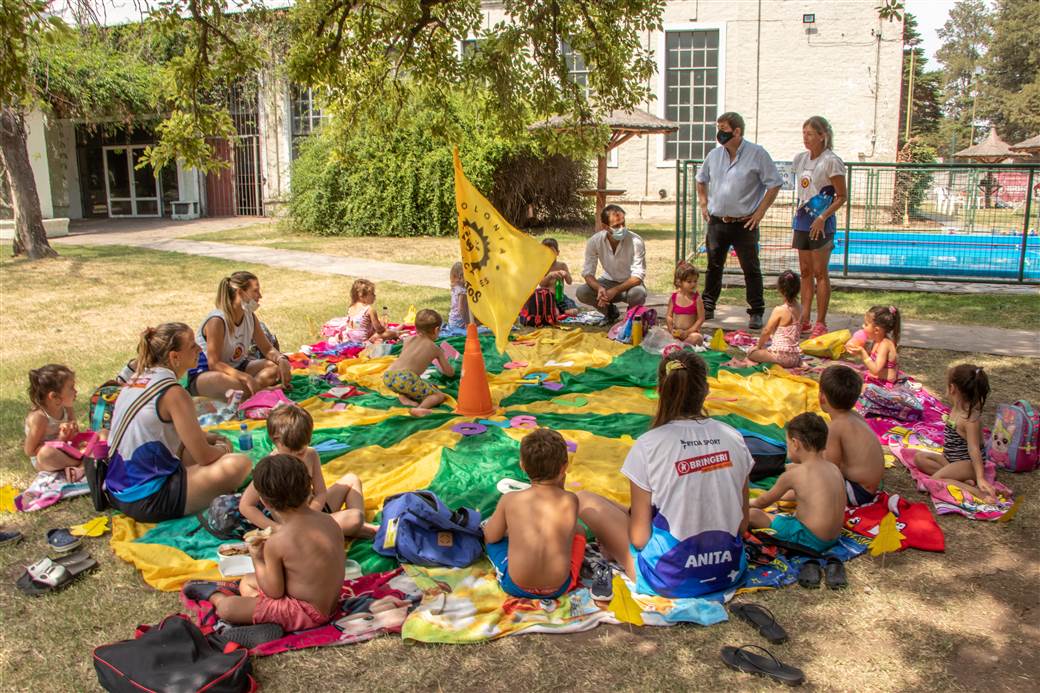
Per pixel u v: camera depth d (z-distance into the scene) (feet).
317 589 11.81
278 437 14.03
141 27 28.30
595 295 32.27
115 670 10.27
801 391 22.35
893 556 14.12
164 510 14.98
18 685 10.93
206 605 12.26
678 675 11.04
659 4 30.09
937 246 49.65
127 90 67.21
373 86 33.53
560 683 10.88
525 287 20.40
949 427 16.93
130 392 15.07
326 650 11.52
